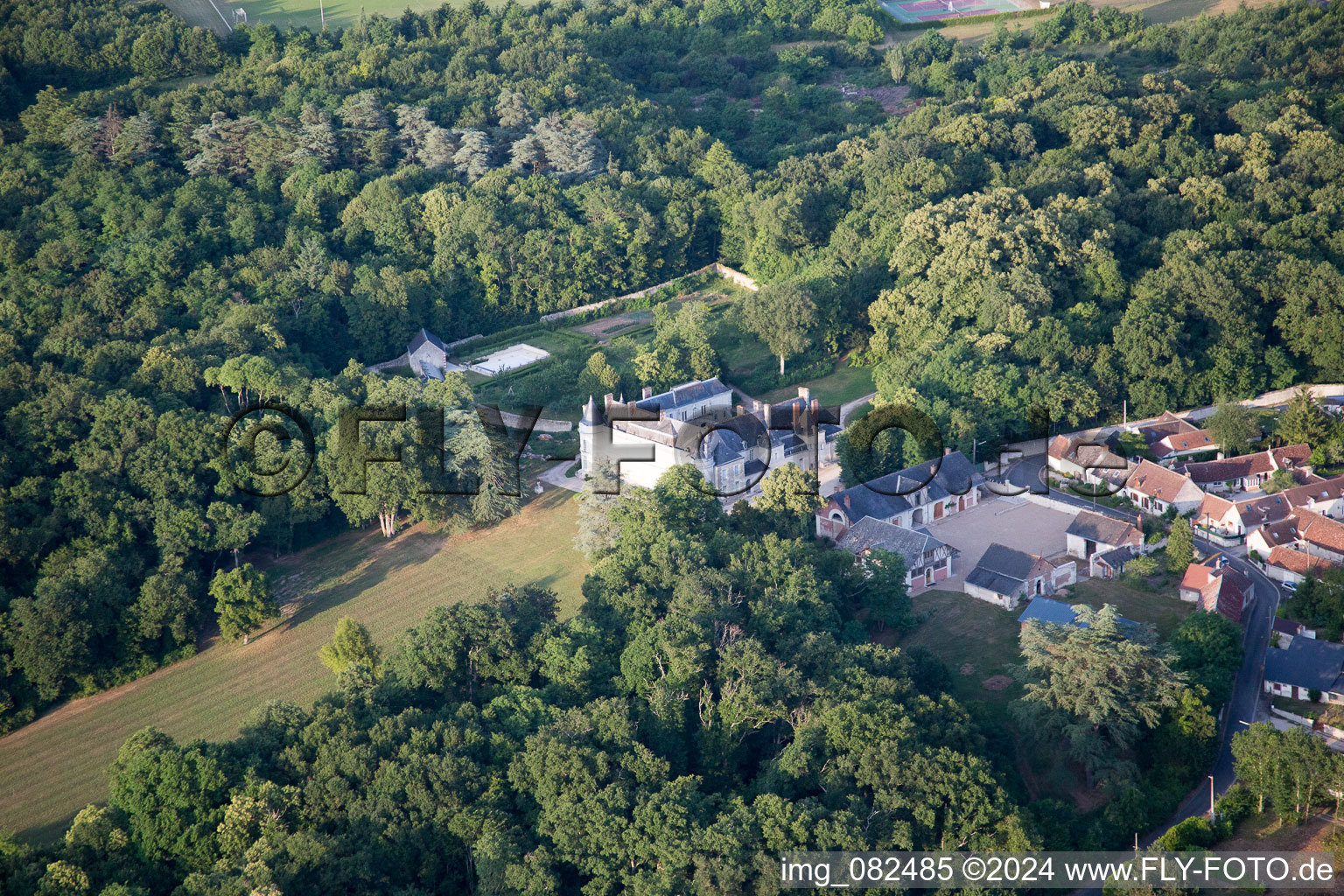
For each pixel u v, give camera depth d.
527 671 144.00
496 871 112.75
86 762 153.25
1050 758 139.88
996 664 157.88
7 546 175.38
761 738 138.00
